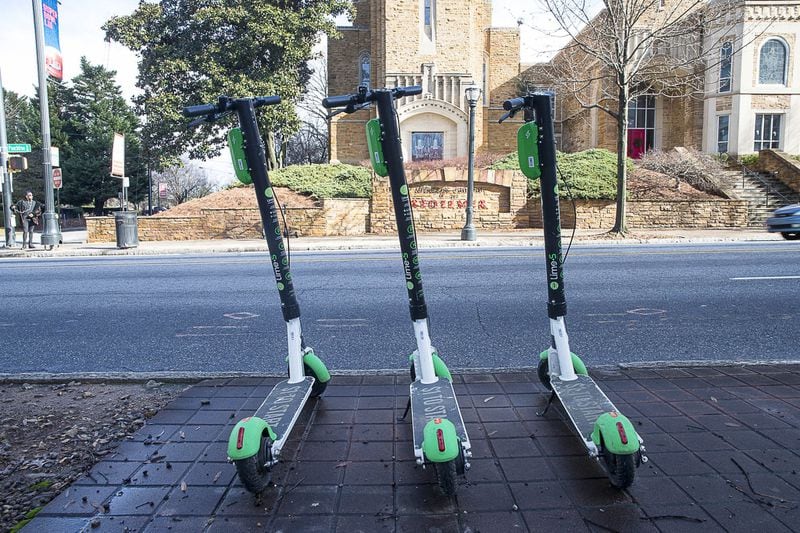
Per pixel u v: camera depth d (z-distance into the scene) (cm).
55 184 1994
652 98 2930
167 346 628
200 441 359
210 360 572
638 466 313
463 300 841
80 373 498
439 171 2114
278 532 263
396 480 309
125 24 2452
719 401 412
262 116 2458
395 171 331
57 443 361
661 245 1591
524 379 468
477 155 2678
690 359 550
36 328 727
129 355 596
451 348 598
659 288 907
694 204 2123
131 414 405
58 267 1354
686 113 2820
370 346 611
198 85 2445
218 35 2538
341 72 3403
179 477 315
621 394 428
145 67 2488
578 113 3188
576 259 1245
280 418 323
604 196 2119
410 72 3005
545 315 745
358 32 3384
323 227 2091
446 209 2136
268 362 562
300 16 2561
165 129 2462
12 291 1009
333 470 321
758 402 410
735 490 292
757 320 701
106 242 2123
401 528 265
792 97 2602
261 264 1285
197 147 2519
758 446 341
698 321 700
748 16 2525
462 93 2980
